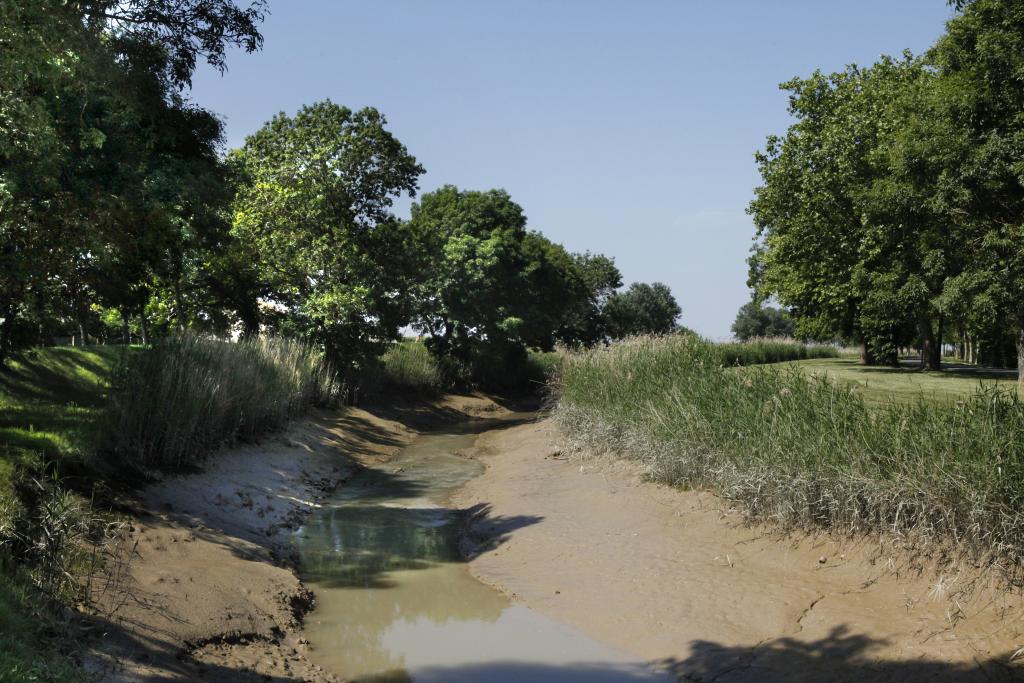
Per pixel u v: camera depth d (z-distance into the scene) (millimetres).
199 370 13883
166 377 12641
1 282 10703
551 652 7008
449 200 41625
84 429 10445
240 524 10641
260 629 7066
